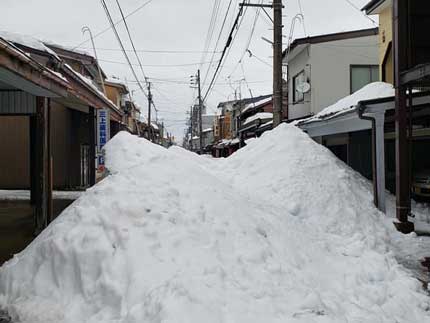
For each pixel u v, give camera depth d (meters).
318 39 16.98
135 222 4.65
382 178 8.93
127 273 4.10
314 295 4.13
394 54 8.72
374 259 6.07
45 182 9.23
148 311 3.58
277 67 12.72
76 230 4.64
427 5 8.73
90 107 16.70
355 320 4.05
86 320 3.85
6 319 4.06
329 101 16.98
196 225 4.76
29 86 7.47
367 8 13.80
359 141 13.51
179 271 4.05
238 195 6.51
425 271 6.07
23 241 8.38
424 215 9.20
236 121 39.75
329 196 8.53
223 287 3.93
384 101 8.81
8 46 5.58
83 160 20.30
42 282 4.40
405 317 4.38
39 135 9.16
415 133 11.99
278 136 10.72
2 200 14.95
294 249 5.39
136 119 46.09
